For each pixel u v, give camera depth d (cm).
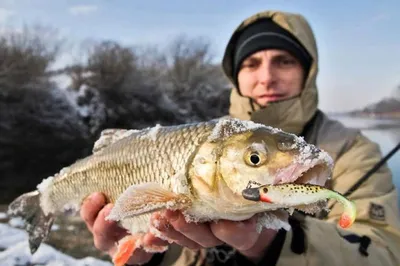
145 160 42
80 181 52
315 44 70
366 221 56
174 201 37
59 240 109
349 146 63
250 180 35
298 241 44
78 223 124
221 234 37
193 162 37
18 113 346
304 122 64
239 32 74
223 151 36
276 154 34
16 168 279
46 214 58
